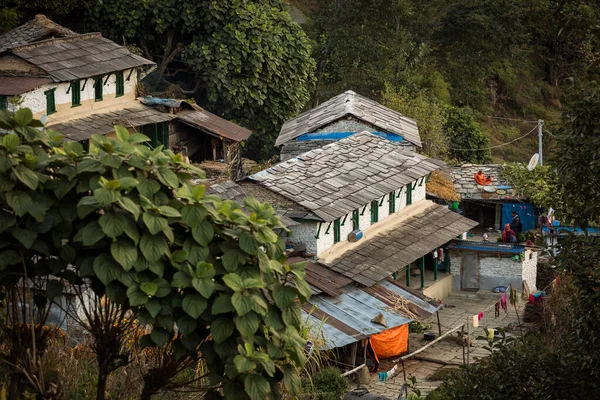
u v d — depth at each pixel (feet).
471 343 83.05
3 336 26.09
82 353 33.45
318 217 77.15
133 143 25.41
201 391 31.09
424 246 89.92
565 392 38.93
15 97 79.51
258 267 24.30
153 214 22.95
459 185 120.47
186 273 23.44
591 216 39.24
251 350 22.98
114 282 23.24
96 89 92.79
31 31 98.63
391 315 74.49
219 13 118.93
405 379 66.59
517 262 99.81
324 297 74.69
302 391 47.78
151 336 23.56
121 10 119.03
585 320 38.63
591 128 38.29
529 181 113.29
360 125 110.22
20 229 22.74
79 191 23.04
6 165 22.45
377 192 86.17
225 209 24.38
